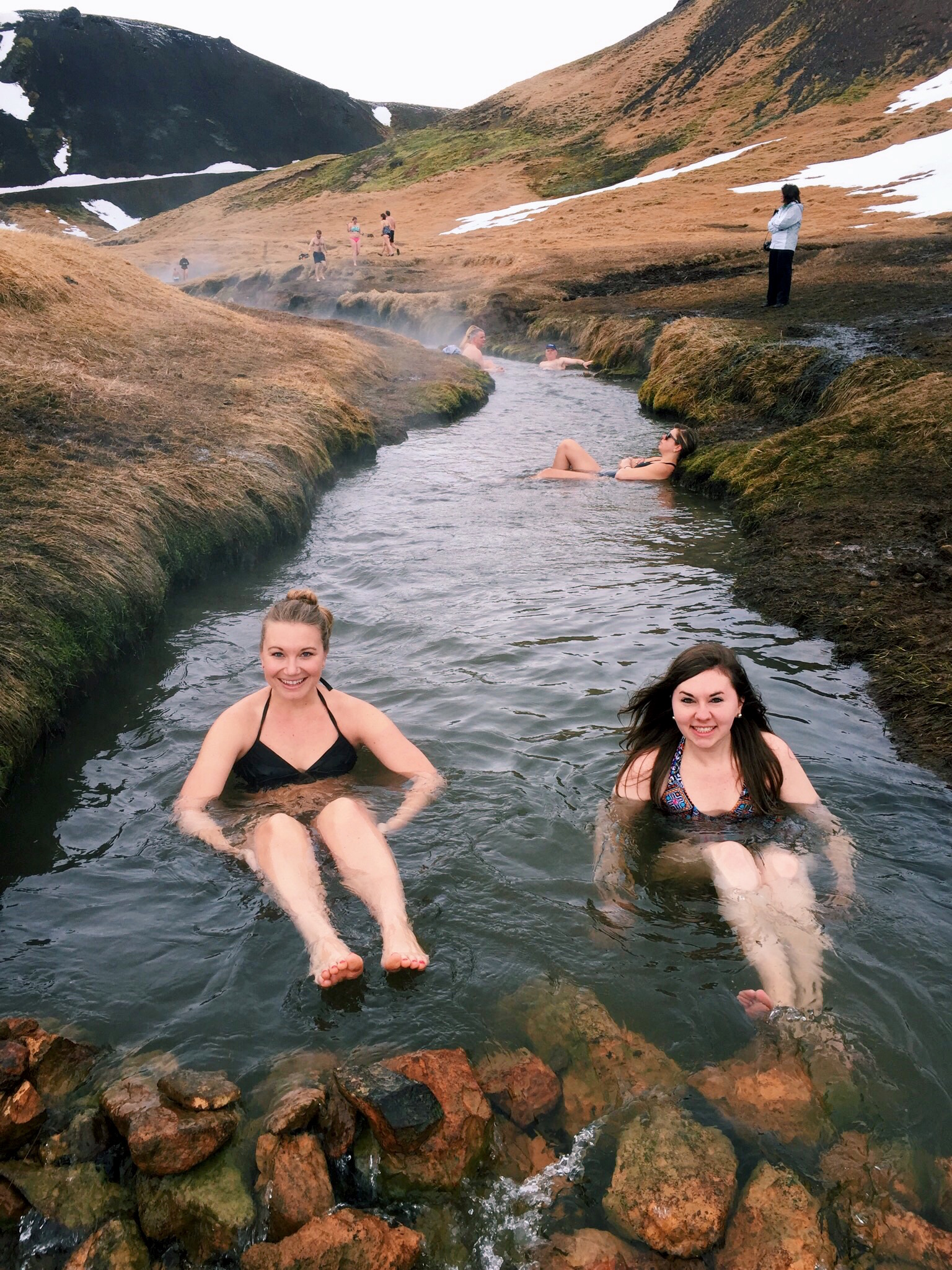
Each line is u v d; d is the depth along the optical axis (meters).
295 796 4.64
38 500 7.38
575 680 6.03
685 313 20.92
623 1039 3.23
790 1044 3.16
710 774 4.45
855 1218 2.62
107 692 6.05
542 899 3.92
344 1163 2.84
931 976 3.42
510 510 10.38
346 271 36.88
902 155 46.28
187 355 13.80
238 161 125.00
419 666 6.32
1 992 3.47
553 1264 2.55
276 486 9.45
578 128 73.38
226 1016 3.36
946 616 6.64
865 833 4.30
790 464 10.13
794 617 6.96
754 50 71.62
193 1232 2.66
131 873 4.17
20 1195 2.74
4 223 90.38
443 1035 3.27
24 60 119.44
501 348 24.69
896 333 14.55
